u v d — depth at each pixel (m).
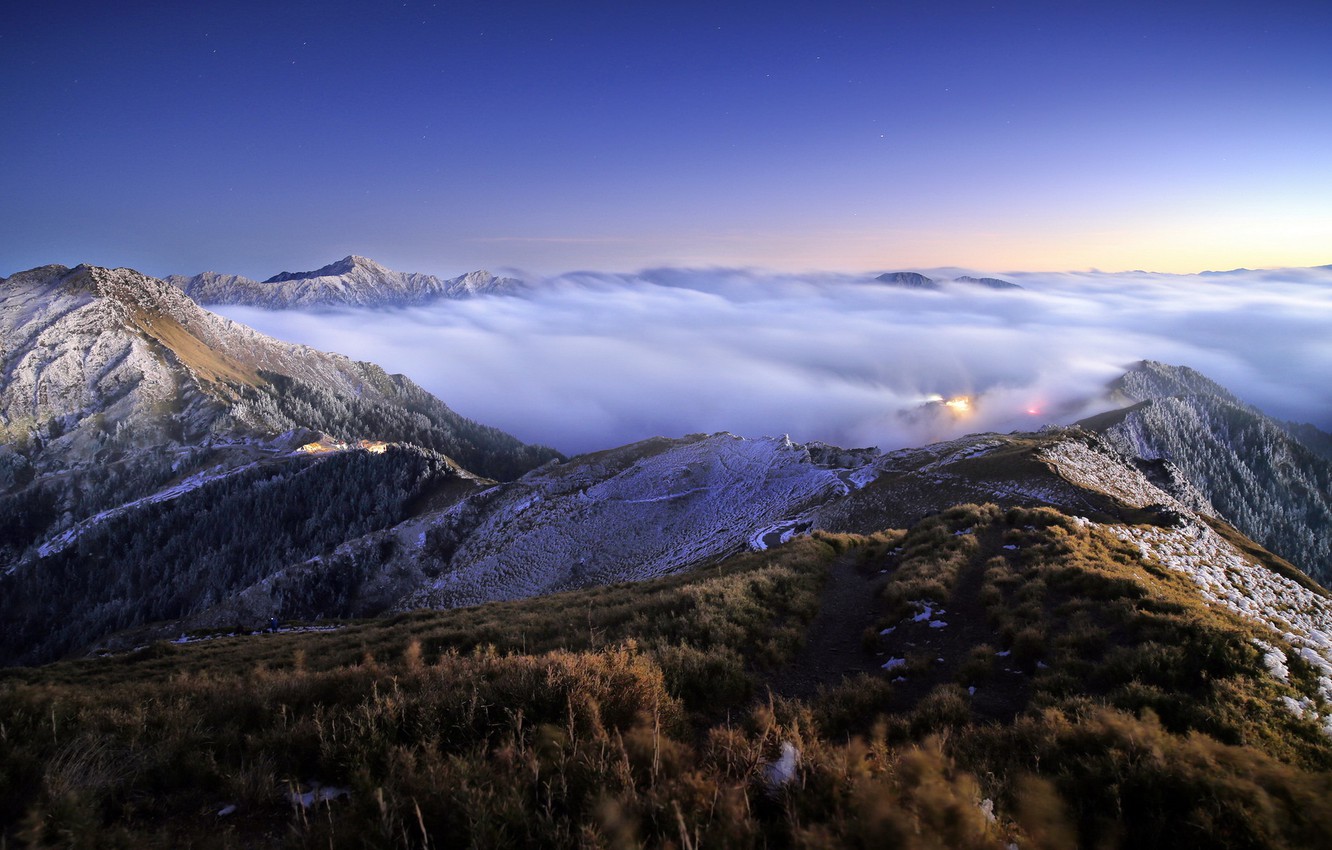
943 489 62.69
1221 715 7.57
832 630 14.57
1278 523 187.00
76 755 6.16
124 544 147.12
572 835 4.89
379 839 4.90
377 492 137.88
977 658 11.17
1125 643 10.80
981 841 4.70
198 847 5.20
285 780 6.27
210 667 21.12
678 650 10.48
